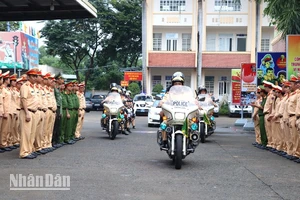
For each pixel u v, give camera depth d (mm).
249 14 36000
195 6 36562
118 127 14758
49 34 39219
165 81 38219
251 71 21016
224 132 18953
